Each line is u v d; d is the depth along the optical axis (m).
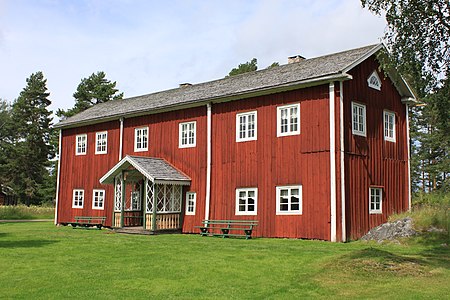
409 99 21.25
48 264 12.07
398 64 13.60
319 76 17.61
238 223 19.77
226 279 10.14
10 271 11.12
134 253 13.98
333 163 17.22
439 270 10.86
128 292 9.02
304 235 17.83
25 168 60.12
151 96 28.55
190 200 22.42
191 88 26.19
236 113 20.83
